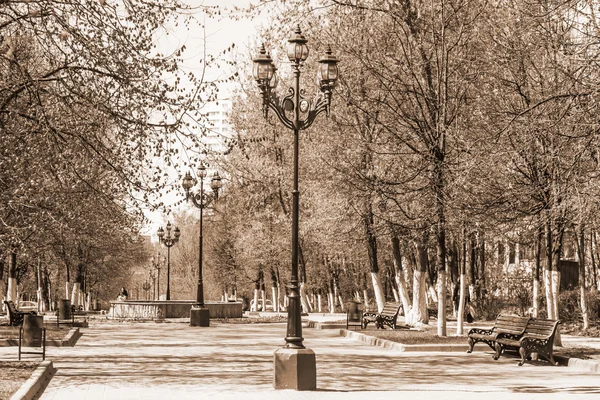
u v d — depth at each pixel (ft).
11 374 59.06
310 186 138.00
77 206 78.79
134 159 69.51
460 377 65.26
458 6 96.02
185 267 317.22
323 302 268.62
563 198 70.08
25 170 67.97
